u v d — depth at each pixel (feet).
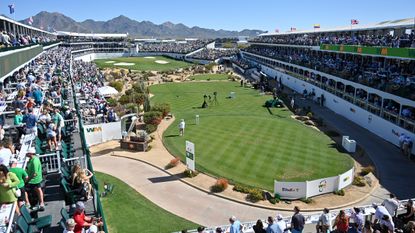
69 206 47.32
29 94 85.71
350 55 226.99
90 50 542.98
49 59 213.46
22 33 243.60
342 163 112.78
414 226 52.47
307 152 122.93
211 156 118.01
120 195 89.97
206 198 89.56
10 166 44.09
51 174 56.13
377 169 108.68
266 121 167.63
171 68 426.10
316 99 216.33
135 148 124.47
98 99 158.40
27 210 41.19
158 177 102.06
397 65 174.50
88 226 41.96
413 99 122.11
